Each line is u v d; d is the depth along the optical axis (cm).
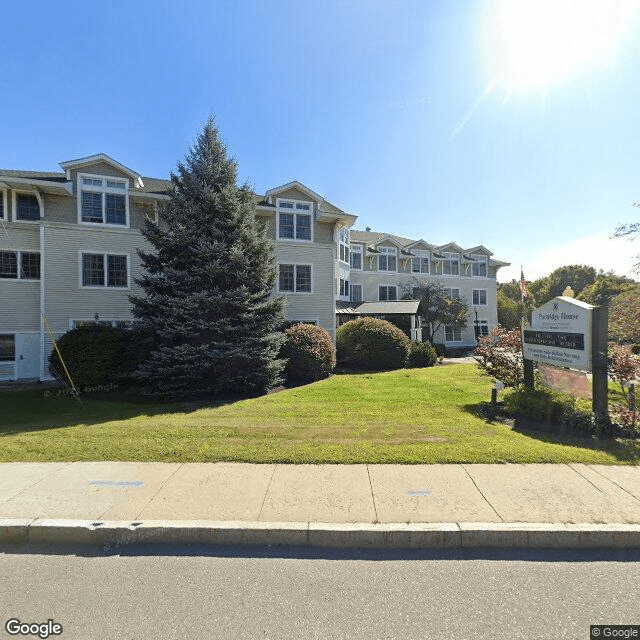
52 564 305
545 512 358
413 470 454
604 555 317
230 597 266
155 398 1049
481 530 328
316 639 229
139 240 1633
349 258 2936
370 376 1392
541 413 685
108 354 1166
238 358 1089
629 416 627
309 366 1317
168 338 1075
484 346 941
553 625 242
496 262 3712
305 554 318
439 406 831
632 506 370
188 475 443
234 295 1103
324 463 476
